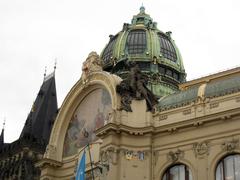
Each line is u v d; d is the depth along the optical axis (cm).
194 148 4247
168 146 4391
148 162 4400
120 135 4497
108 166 4369
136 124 4569
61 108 5506
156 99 4891
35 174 9406
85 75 5244
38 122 10388
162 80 6612
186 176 4231
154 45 6838
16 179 9462
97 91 5188
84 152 4684
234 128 4103
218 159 4100
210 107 4303
